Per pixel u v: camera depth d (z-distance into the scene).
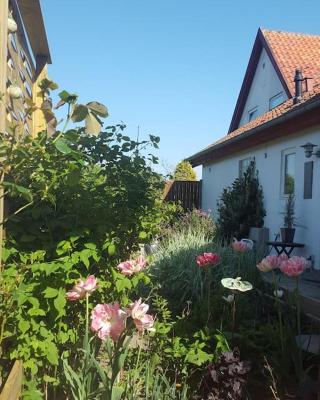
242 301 4.65
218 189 16.47
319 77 14.51
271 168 11.81
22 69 3.74
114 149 3.88
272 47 16.70
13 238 3.21
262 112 17.59
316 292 5.30
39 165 2.96
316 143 9.47
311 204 9.64
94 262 3.45
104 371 2.53
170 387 3.24
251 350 3.97
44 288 3.00
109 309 2.38
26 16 3.69
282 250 9.77
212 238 9.01
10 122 3.07
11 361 3.02
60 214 3.40
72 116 2.75
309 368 3.67
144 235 3.96
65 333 3.14
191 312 4.57
